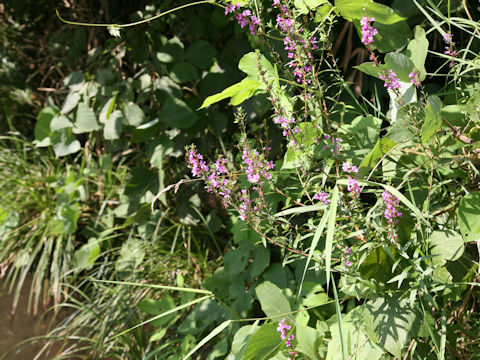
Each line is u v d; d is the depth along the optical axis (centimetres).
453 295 84
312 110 91
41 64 243
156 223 164
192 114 150
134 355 135
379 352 84
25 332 165
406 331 81
